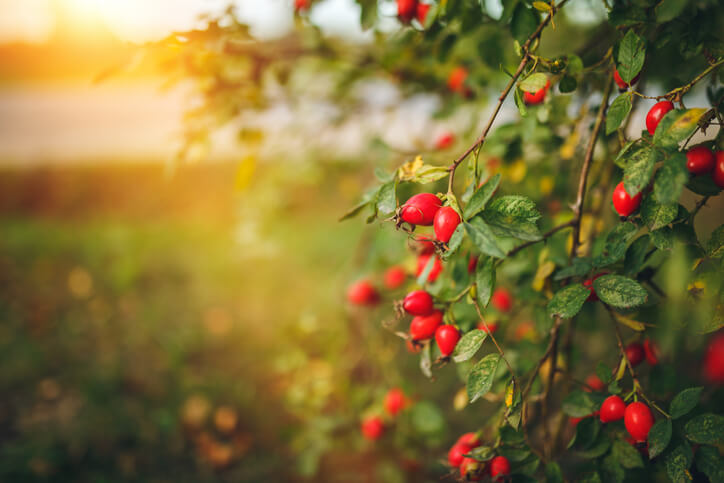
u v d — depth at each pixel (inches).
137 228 104.0
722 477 22.1
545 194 29.0
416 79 33.6
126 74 28.0
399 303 24.2
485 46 28.0
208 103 30.6
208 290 78.4
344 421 37.8
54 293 79.4
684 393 21.9
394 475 37.6
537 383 27.1
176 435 52.0
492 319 26.5
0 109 238.4
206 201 115.6
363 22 27.1
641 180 20.7
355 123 40.2
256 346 64.4
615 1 23.5
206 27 26.6
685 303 22.3
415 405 33.1
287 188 43.9
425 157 30.2
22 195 118.5
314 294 72.3
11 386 59.0
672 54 26.1
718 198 47.7
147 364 62.2
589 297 23.1
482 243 21.0
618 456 23.6
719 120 21.1
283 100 34.2
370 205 23.2
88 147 148.4
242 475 48.1
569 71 23.9
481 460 23.5
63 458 48.7
